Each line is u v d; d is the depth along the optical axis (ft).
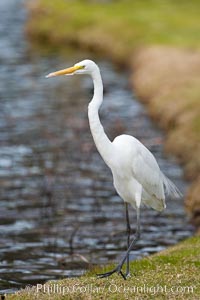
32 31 128.67
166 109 75.31
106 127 74.18
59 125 75.72
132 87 91.15
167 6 141.08
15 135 72.33
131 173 33.86
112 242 47.11
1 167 62.90
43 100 86.69
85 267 42.16
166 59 95.55
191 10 137.08
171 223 51.19
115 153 33.40
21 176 60.54
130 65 102.63
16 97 87.71
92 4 144.56
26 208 53.67
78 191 57.26
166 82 84.74
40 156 65.82
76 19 129.49
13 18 142.20
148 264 36.70
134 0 147.64
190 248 39.37
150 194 35.27
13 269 42.19
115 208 53.93
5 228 49.78
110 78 97.71
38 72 100.99
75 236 48.14
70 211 53.16
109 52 111.65
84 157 65.46
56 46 120.26
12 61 107.55
